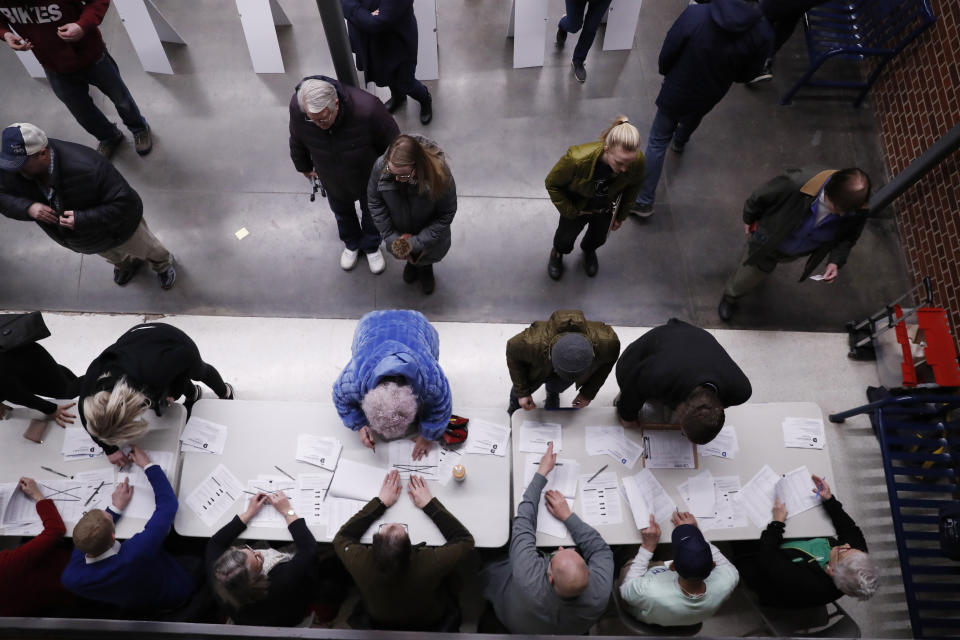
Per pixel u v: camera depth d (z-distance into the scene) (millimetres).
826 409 3896
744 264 3645
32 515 2846
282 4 4902
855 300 4164
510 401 3574
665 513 2926
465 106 4645
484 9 4965
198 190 4344
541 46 4617
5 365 2748
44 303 4008
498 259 4227
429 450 2990
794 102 4730
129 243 3596
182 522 2848
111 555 2590
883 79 4586
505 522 2885
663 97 3729
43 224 3318
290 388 3857
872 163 4574
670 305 4141
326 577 3076
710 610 2740
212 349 3922
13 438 2949
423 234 3252
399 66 4047
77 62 3707
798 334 4074
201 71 4688
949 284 3887
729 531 2922
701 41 3410
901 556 3227
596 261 4176
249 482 2922
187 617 2881
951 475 3414
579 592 2439
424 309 4082
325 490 2920
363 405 2406
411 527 2838
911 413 3516
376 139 3244
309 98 2848
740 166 4531
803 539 2967
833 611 3109
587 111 4656
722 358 2699
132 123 4301
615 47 4781
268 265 4168
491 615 3004
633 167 3133
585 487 2967
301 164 3439
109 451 2877
